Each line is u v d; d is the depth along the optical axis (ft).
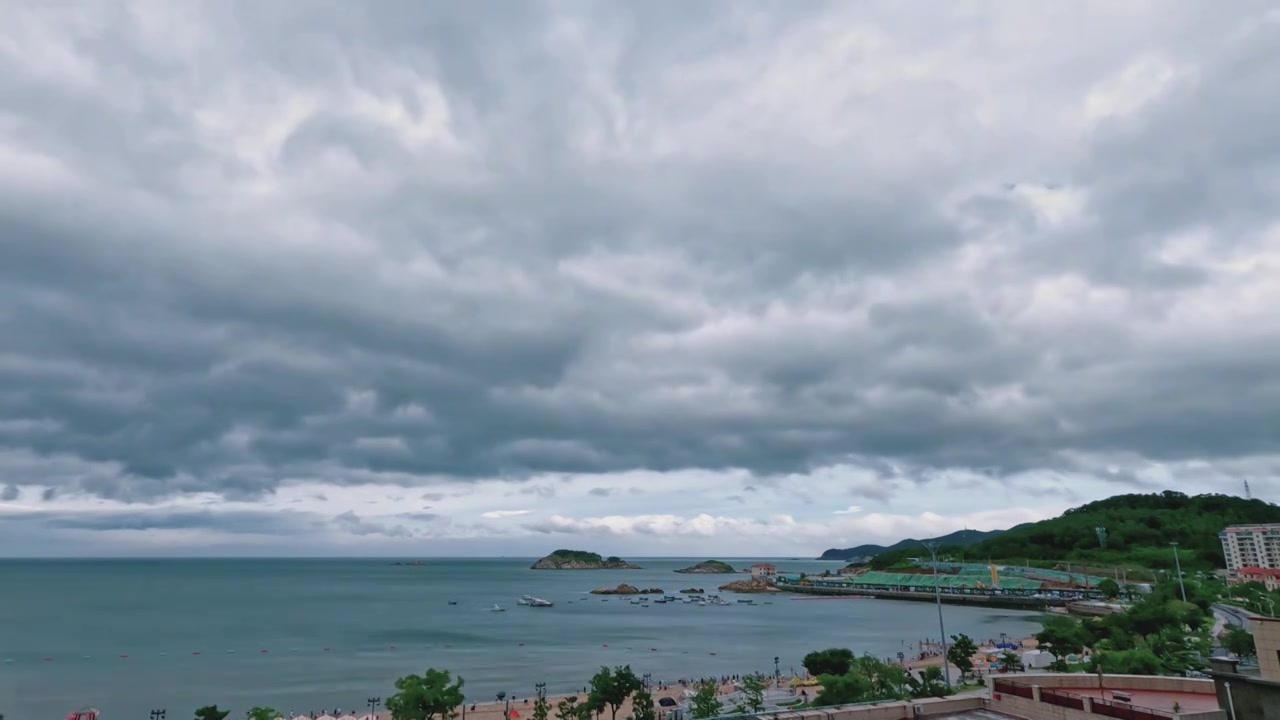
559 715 349.61
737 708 354.13
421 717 268.00
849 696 291.38
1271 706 120.88
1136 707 143.02
